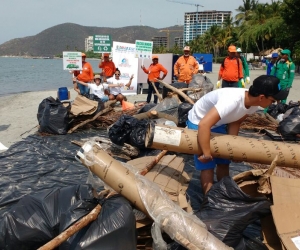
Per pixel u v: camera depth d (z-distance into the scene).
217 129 4.03
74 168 5.57
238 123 4.01
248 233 3.63
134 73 15.52
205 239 2.72
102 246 2.71
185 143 3.67
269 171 3.33
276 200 3.08
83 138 7.32
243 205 3.18
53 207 3.11
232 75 10.22
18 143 7.00
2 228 3.05
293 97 14.70
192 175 5.27
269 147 3.64
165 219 2.83
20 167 5.58
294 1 35.06
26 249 3.02
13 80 36.28
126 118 5.99
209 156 3.56
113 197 3.16
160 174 3.99
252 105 3.50
